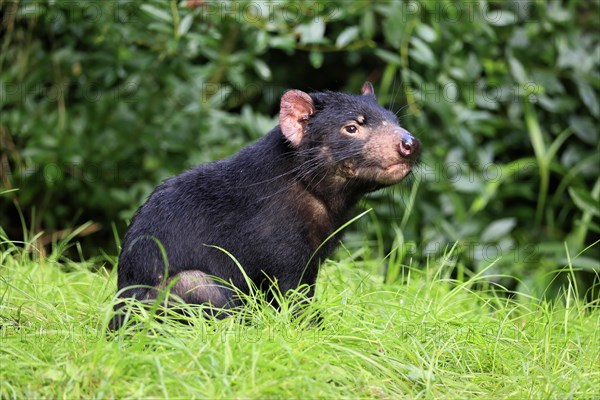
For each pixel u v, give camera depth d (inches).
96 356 261.9
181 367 261.4
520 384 283.7
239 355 267.9
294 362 263.0
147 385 256.2
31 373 263.4
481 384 287.0
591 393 276.8
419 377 277.4
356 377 272.4
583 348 311.9
